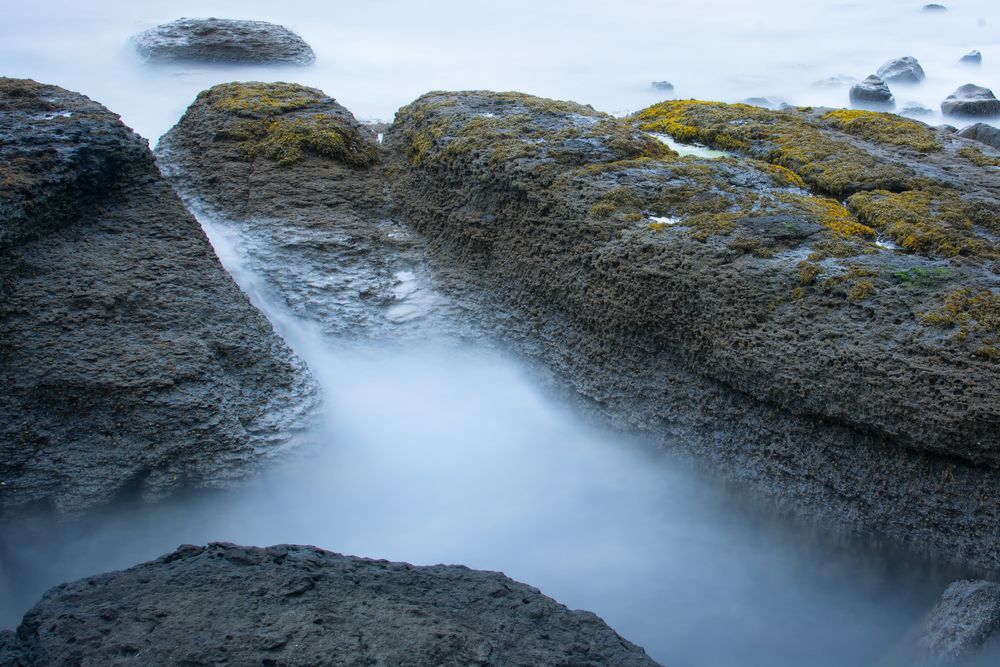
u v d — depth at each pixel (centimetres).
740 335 473
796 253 502
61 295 507
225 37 1216
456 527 504
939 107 1198
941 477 414
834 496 443
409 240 660
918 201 549
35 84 655
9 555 454
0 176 521
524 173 609
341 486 516
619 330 530
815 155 624
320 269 625
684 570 479
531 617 360
